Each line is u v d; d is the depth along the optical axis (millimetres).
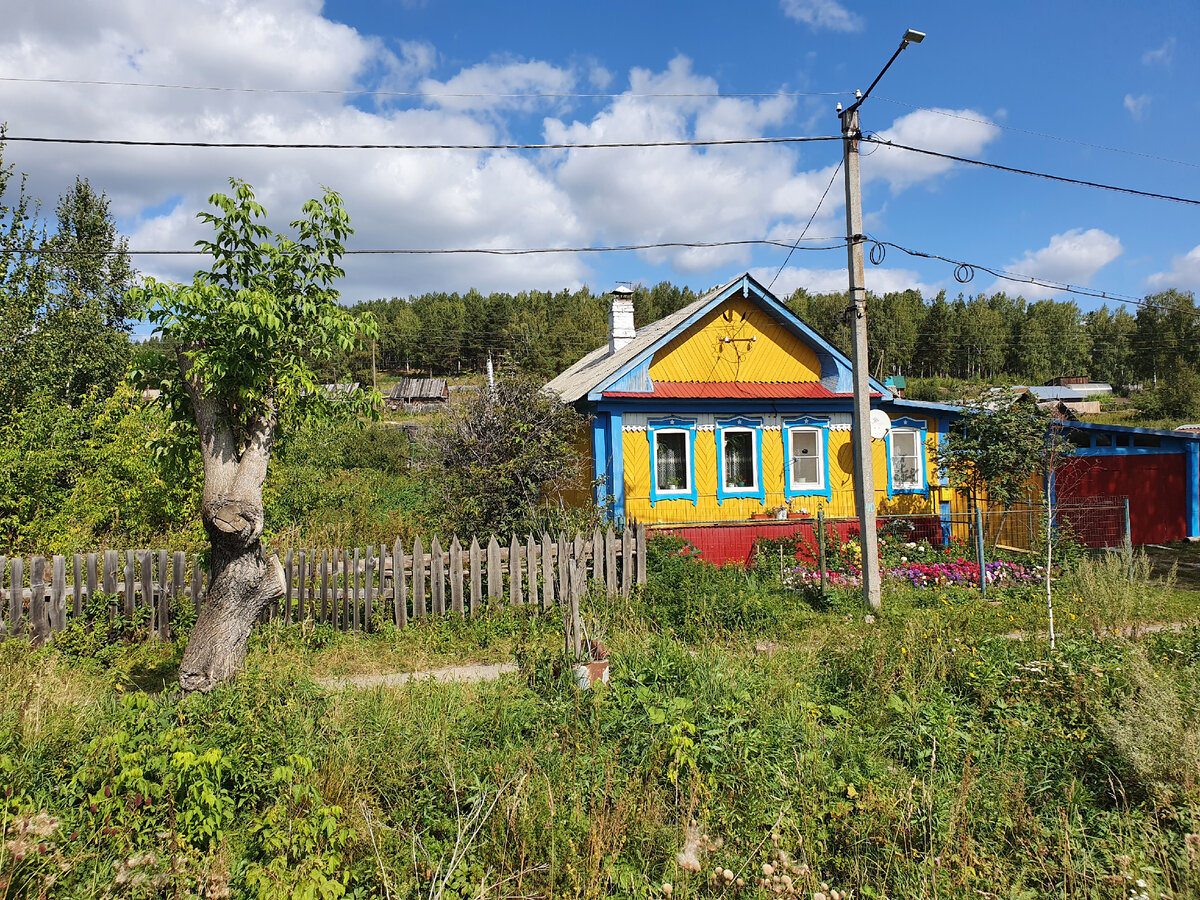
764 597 9703
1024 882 3922
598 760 4898
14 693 5621
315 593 8906
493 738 5355
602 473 13633
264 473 6465
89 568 8336
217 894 3439
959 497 15453
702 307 14055
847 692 6355
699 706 5551
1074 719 5477
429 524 13141
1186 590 11414
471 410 12578
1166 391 55312
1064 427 16344
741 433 14586
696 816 4441
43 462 11453
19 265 15578
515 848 4012
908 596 10664
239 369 6000
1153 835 4133
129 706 4988
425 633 8727
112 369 20719
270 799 4320
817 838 4188
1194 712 5062
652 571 10438
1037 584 11234
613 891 3846
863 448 10117
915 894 3717
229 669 6125
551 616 9078
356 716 5531
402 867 3857
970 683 6211
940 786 4629
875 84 9906
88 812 3891
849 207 10211
